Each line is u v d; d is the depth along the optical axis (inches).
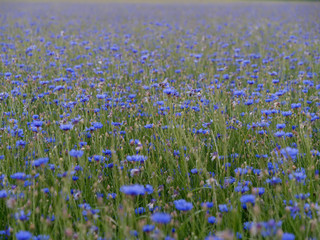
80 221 118.3
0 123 180.5
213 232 112.3
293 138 176.4
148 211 124.6
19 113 209.5
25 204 115.6
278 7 1125.1
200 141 166.7
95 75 301.9
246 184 131.6
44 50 377.4
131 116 201.9
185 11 1039.6
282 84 261.7
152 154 155.1
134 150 165.0
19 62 325.1
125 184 131.9
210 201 133.3
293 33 518.3
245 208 120.7
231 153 170.2
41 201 118.3
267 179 131.9
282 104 211.3
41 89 258.1
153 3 1439.5
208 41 470.0
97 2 1460.4
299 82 269.7
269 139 171.3
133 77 303.7
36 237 106.8
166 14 937.5
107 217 109.7
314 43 427.5
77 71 307.4
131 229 100.4
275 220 114.6
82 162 140.5
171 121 177.3
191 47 420.8
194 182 143.5
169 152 153.7
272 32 563.5
